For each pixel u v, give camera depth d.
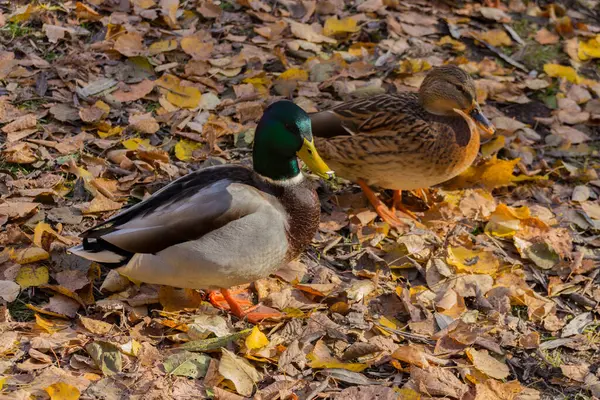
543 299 6.26
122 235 5.12
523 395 5.35
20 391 4.79
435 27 9.48
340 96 8.16
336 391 5.19
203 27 8.82
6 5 8.48
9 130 7.04
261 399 4.98
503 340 5.81
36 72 7.78
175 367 5.18
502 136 7.96
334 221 6.83
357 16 9.30
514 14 9.93
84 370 5.12
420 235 6.66
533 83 8.83
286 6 9.23
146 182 6.85
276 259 5.50
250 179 5.58
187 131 7.51
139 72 8.05
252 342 5.39
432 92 6.66
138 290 5.82
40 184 6.61
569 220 7.22
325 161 6.95
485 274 6.42
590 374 5.61
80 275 5.80
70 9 8.59
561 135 8.23
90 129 7.32
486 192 7.32
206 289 5.76
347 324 5.79
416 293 6.12
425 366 5.39
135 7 8.76
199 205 5.21
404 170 6.72
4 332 5.27
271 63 8.53
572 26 9.68
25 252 5.88
